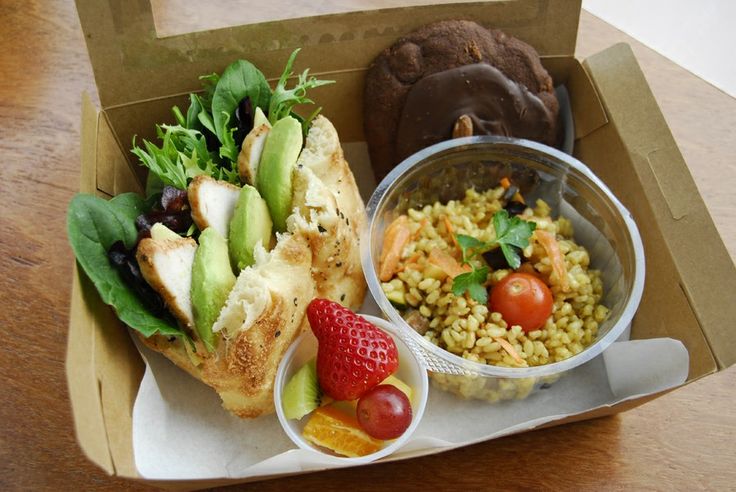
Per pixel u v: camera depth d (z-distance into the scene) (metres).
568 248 0.44
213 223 0.39
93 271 0.37
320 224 0.39
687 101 0.48
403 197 0.46
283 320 0.38
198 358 0.39
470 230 0.45
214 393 0.42
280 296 0.37
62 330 0.42
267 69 0.45
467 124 0.45
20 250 0.44
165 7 0.51
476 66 0.45
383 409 0.38
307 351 0.41
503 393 0.42
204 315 0.38
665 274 0.42
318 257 0.40
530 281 0.42
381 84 0.46
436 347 0.40
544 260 0.43
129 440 0.38
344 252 0.41
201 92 0.45
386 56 0.46
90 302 0.38
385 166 0.47
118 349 0.39
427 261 0.43
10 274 0.43
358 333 0.38
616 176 0.45
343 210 0.41
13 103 0.47
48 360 0.41
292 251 0.39
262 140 0.41
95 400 0.36
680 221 0.41
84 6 0.41
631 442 0.40
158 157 0.41
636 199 0.43
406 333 0.41
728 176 0.46
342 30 0.45
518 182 0.47
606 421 0.41
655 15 0.55
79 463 0.39
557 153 0.45
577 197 0.46
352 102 0.47
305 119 0.47
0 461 0.39
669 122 0.47
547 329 0.42
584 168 0.44
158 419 0.41
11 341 0.41
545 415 0.42
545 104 0.46
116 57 0.42
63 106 0.47
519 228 0.42
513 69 0.45
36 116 0.47
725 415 0.41
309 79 0.46
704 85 0.49
